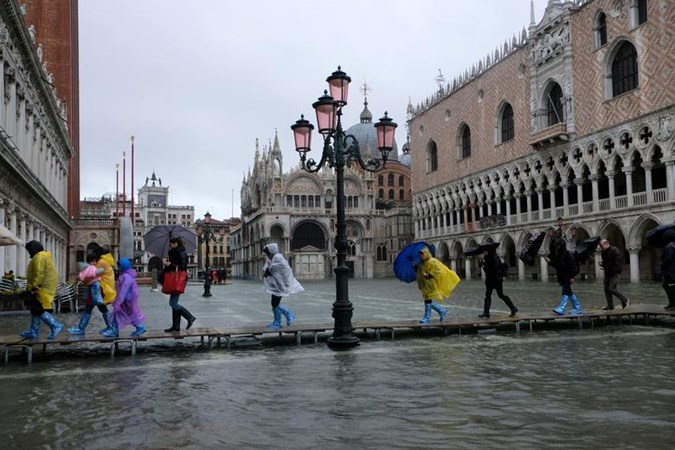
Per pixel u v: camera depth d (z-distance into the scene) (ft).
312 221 345.51
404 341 51.60
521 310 78.33
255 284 255.50
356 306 94.48
